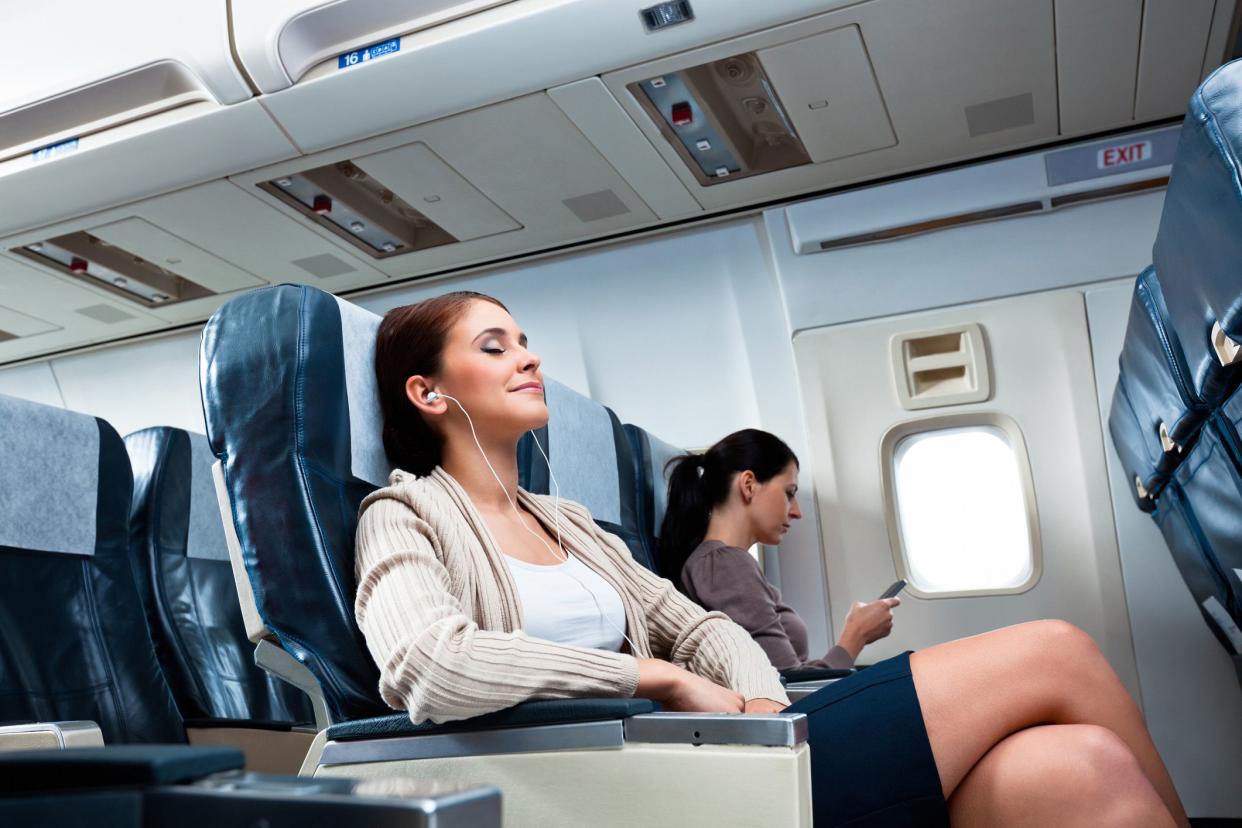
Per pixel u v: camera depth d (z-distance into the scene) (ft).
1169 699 8.86
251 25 7.56
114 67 8.02
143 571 6.46
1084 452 9.23
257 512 4.01
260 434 4.09
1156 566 9.02
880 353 9.79
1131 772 3.37
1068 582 9.21
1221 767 8.69
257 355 4.20
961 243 9.39
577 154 8.52
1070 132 8.50
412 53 7.48
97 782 1.56
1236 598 7.01
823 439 9.96
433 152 8.41
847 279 9.73
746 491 8.36
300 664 4.06
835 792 3.53
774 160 8.95
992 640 3.83
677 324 10.37
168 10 7.82
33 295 10.70
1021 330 9.43
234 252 10.00
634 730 3.32
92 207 9.06
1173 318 4.87
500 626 4.07
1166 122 8.39
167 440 6.81
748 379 10.26
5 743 3.76
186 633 6.45
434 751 3.59
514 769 3.44
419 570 3.75
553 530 4.90
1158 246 4.62
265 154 8.42
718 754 3.17
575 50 7.36
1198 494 6.48
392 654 3.46
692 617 4.87
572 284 10.52
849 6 6.88
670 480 8.61
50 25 8.23
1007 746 3.59
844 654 7.89
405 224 10.11
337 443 4.23
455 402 4.60
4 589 4.86
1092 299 9.25
